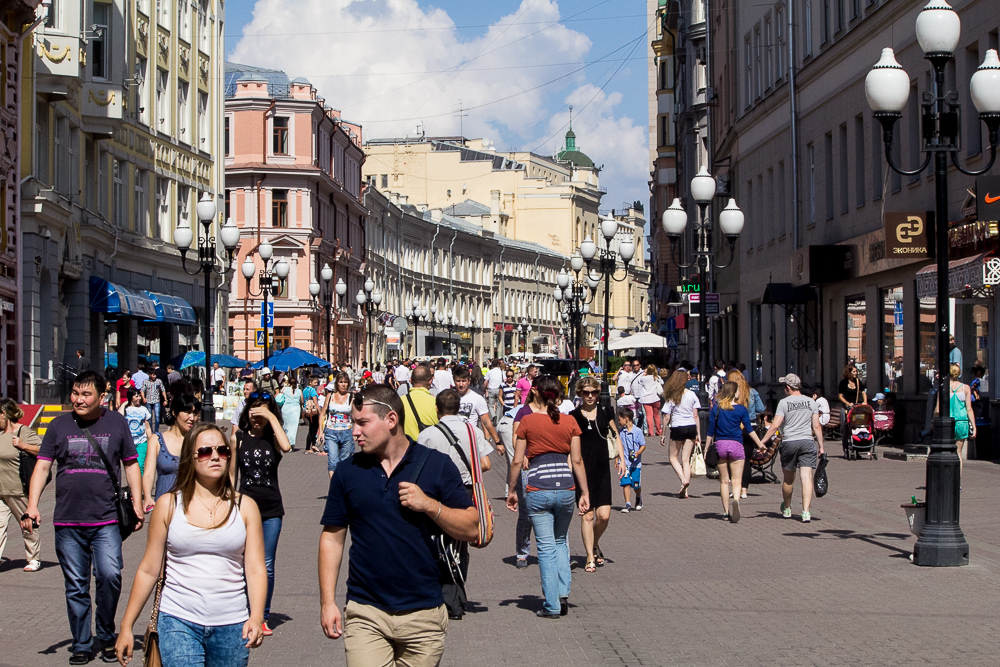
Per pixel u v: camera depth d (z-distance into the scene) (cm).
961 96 2666
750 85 4741
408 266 10606
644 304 17838
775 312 4441
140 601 693
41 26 3697
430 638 654
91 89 4094
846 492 2106
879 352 3250
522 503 1442
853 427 2744
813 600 1193
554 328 14525
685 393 2175
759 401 2416
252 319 7481
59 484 1004
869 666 924
